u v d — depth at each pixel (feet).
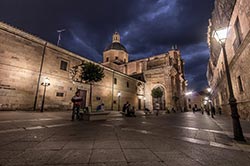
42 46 50.37
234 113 16.14
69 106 56.75
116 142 13.16
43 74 49.47
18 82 42.63
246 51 30.91
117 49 167.84
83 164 8.16
